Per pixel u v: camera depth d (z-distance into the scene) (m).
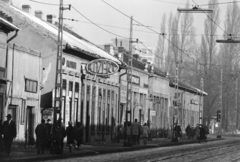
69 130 35.38
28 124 39.53
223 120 117.19
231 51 111.62
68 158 31.97
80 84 48.66
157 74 74.81
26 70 38.59
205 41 108.69
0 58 34.72
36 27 44.69
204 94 106.56
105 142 53.91
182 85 88.12
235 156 39.00
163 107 77.69
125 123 48.25
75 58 47.66
